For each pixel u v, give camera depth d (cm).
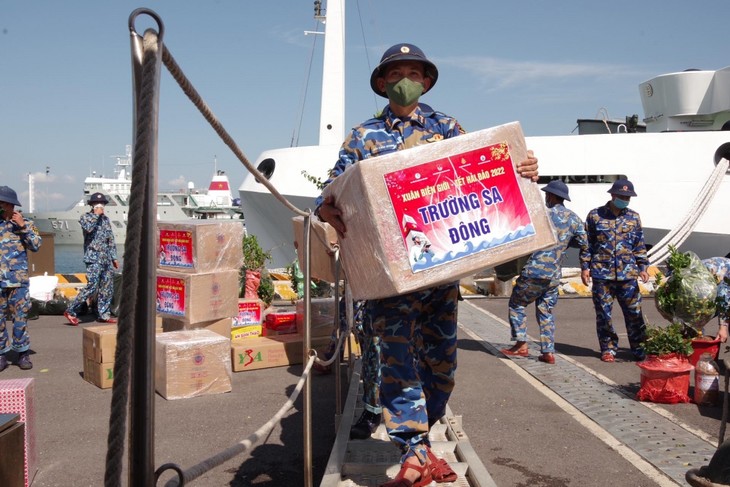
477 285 1502
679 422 542
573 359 813
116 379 121
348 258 308
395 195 278
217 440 505
